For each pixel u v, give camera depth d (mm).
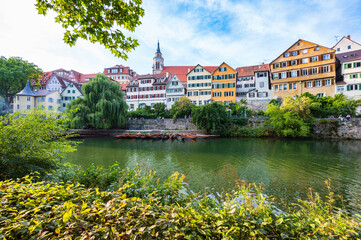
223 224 2072
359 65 33281
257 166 13492
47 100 48656
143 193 3441
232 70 44219
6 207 2041
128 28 3711
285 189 9180
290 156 16656
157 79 52906
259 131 31625
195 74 47344
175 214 2066
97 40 3664
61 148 5535
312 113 30188
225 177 11031
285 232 2047
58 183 4293
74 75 77125
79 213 1975
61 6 3232
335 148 20266
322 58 35406
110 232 1809
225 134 33469
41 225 1776
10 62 45250
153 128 39906
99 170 5211
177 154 18016
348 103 28438
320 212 3385
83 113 32656
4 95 47781
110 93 35219
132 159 15891
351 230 2010
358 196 8336
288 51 38844
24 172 4422
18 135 4488
